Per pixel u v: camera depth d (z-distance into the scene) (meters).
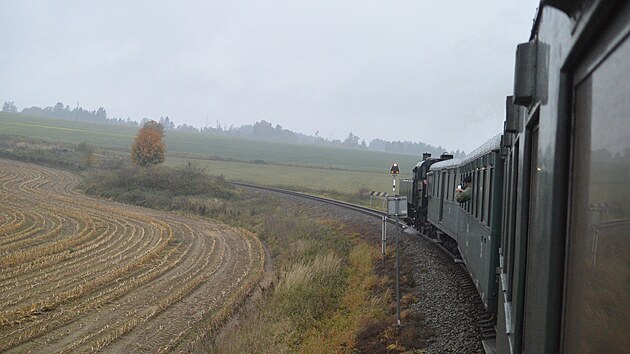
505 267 5.99
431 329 12.06
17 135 96.81
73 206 43.94
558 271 2.39
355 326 13.70
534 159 3.47
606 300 1.83
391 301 14.91
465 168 14.56
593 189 1.98
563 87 2.35
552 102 2.51
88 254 27.42
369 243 24.30
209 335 16.23
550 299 2.41
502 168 9.31
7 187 51.81
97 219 38.62
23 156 71.31
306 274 19.44
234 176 77.56
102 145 107.06
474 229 12.24
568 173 2.33
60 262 25.34
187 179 56.44
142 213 44.62
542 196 2.69
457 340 11.00
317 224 33.75
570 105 2.32
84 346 15.32
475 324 11.57
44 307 18.09
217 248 30.95
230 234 35.97
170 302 19.94
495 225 9.36
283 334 14.66
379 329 12.85
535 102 3.10
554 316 2.40
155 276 23.77
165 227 37.16
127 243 30.70
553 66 2.53
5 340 15.19
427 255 19.30
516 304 3.88
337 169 97.50
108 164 72.12
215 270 25.36
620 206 1.70
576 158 2.22
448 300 13.67
